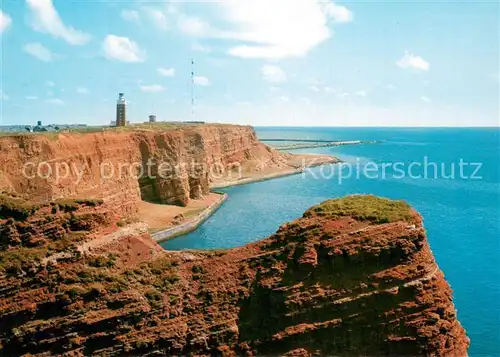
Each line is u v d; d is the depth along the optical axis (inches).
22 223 1417.3
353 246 1424.7
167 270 1487.5
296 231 1497.3
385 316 1371.8
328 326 1366.9
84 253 1429.6
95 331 1318.9
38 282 1353.3
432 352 1352.1
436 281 1434.5
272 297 1403.8
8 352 1273.4
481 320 2135.8
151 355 1330.0
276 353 1365.7
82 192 3112.7
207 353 1366.9
